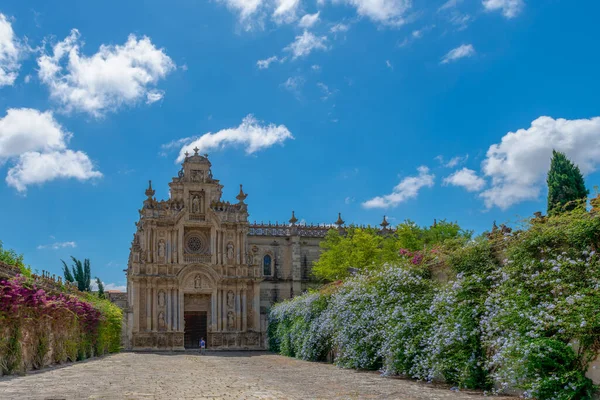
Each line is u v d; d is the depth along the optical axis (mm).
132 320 81625
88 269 113625
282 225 101500
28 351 40469
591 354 19406
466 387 25766
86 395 23891
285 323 68500
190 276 84562
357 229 77812
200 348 78500
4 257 48844
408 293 33906
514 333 21500
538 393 19922
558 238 21969
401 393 24484
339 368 41469
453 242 32438
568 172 46375
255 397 23188
